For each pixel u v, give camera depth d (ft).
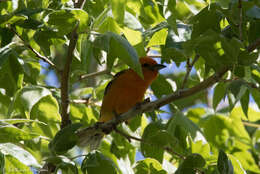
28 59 40.93
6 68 34.63
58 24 32.37
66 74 34.12
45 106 37.78
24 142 40.73
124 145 42.83
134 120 41.81
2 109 44.75
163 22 38.06
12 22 32.42
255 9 31.48
